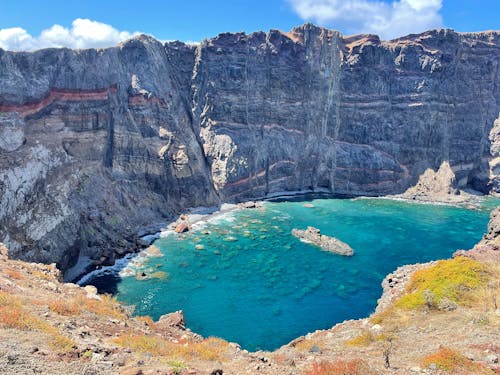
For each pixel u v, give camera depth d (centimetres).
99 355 1759
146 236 8081
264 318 5134
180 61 11600
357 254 7575
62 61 7538
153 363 1803
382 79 13062
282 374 2006
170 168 9725
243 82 11550
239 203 10825
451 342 2819
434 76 13012
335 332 3906
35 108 6912
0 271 2970
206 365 1997
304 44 12606
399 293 4988
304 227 9112
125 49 9712
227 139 11219
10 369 1427
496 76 14238
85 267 6469
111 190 8250
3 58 6462
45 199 6350
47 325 2030
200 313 5203
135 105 9444
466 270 4388
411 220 9938
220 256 7219
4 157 6016
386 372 2108
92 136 7962
